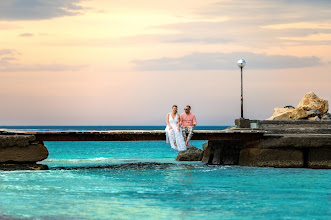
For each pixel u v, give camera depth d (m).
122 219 11.59
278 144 23.75
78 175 20.41
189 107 23.58
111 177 19.77
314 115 38.66
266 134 24.25
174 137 23.23
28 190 15.72
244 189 16.25
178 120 23.34
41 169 22.41
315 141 23.44
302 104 40.34
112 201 13.85
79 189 16.09
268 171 22.16
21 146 21.80
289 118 38.44
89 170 23.00
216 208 12.92
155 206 13.15
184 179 19.09
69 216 11.84
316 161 23.56
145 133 23.55
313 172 21.73
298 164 23.78
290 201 13.97
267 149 24.06
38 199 14.06
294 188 16.52
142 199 14.21
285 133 26.06
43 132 22.78
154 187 16.70
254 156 24.33
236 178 19.38
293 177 19.70
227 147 26.92
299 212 12.46
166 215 12.04
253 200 14.12
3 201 13.67
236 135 24.28
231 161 26.47
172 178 19.41
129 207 12.99
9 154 21.66
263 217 11.88
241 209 12.79
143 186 16.97
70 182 17.89
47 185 16.95
